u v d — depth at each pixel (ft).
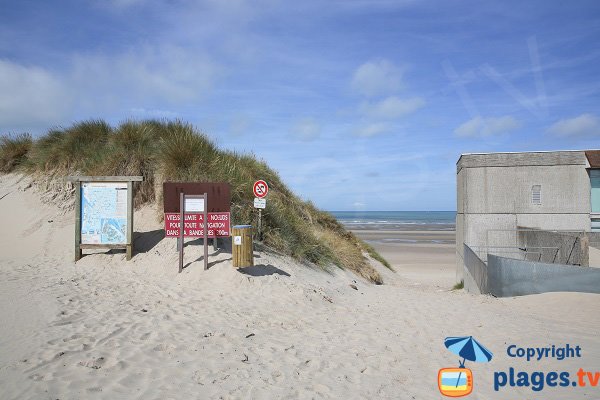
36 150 49.47
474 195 60.34
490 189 59.88
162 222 39.14
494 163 59.93
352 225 298.56
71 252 35.91
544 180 58.54
